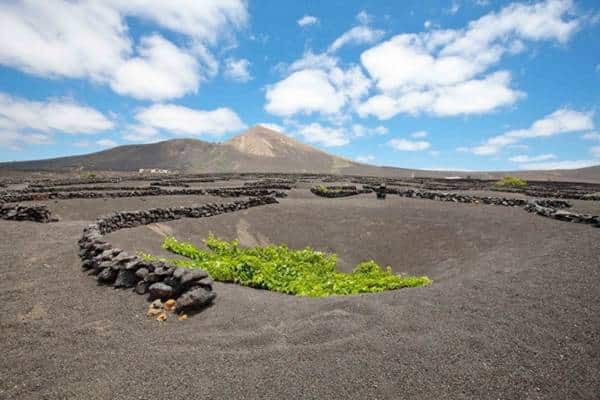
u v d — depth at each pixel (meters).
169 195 24.89
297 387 4.15
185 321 6.02
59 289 7.17
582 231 12.30
